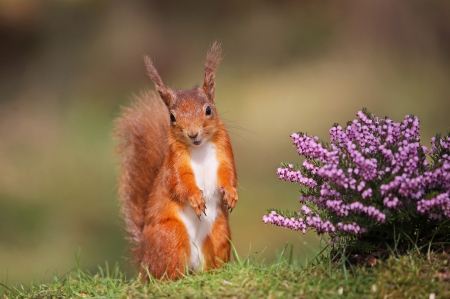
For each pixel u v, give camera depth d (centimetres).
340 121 1827
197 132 659
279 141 1756
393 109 1864
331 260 576
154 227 681
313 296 501
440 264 530
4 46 2219
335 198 560
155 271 676
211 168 688
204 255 693
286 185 1544
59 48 2216
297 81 2033
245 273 566
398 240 556
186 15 2355
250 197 1499
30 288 672
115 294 598
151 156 786
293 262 650
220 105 1970
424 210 528
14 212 1484
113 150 823
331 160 555
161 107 817
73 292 627
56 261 1268
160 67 2223
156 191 693
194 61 2216
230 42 2239
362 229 551
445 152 585
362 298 494
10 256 1287
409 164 544
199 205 656
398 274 515
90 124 1972
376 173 548
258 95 1983
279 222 580
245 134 1803
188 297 526
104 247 1327
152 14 2338
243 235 1326
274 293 510
